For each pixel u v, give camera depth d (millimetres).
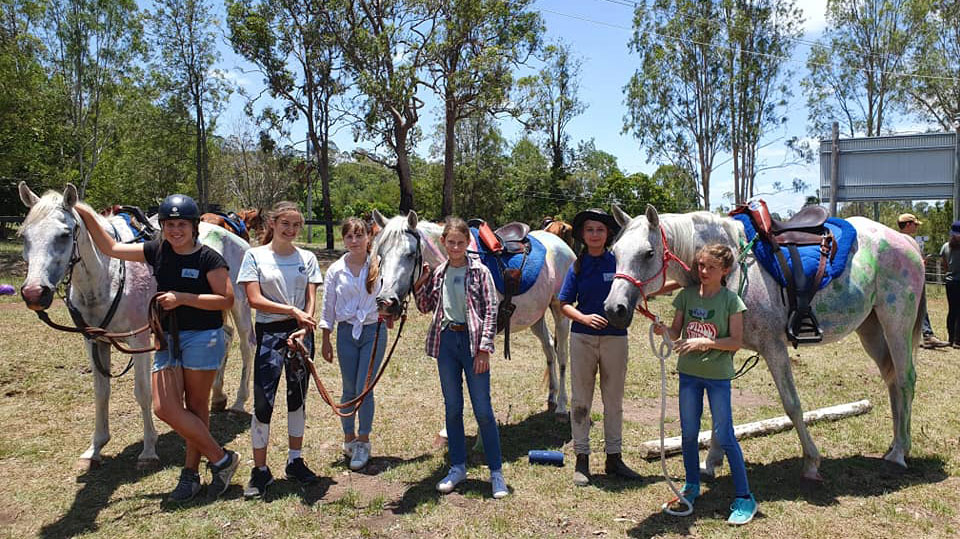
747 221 4105
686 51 28594
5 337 7574
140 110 27281
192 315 3615
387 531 3381
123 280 4234
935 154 11766
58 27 23453
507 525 3412
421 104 24844
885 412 5547
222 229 5613
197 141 29031
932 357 8023
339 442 4789
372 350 4211
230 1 25562
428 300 3908
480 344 3650
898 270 4227
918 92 27469
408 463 4391
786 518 3447
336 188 74062
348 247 4176
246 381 5523
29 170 22672
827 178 12805
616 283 3527
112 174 29562
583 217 3900
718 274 3414
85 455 4250
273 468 4277
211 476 4109
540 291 4945
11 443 4574
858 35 28938
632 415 5578
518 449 4703
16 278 13617
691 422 3521
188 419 3570
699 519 3463
